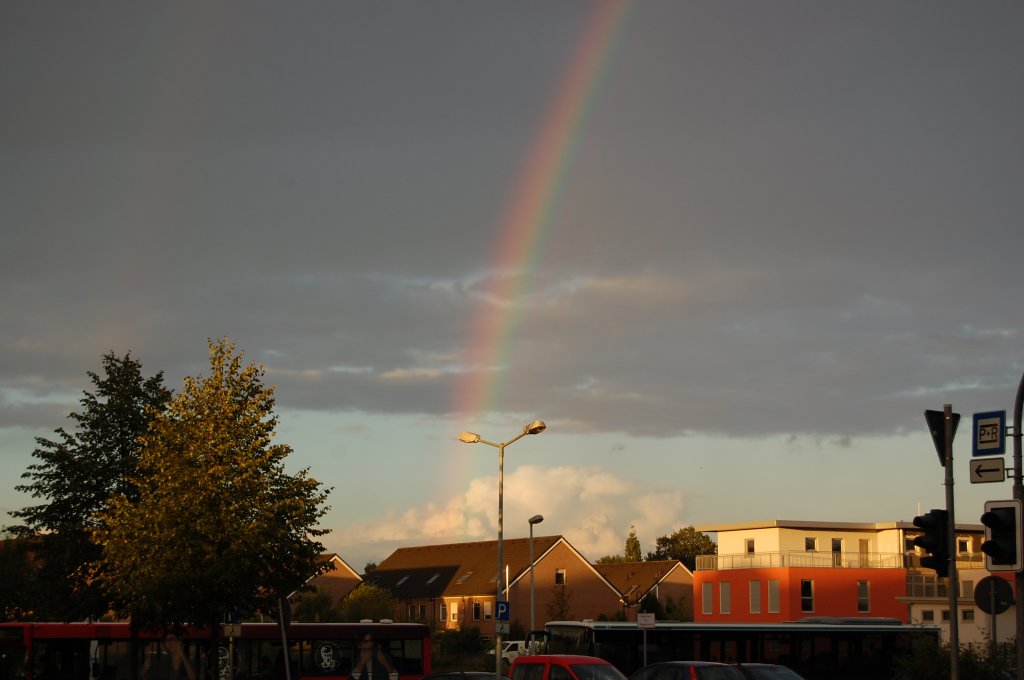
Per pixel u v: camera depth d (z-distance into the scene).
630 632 38.84
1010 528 16.45
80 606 30.78
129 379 32.41
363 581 88.69
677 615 84.88
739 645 39.88
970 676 36.47
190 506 28.42
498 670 33.25
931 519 17.88
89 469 30.72
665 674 23.00
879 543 71.00
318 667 36.56
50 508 30.67
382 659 37.31
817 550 69.81
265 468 30.00
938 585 66.00
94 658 34.19
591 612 86.75
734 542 72.12
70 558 30.50
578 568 87.50
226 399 30.14
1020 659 16.41
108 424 31.61
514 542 92.19
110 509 29.73
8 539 43.72
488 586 85.31
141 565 28.14
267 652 36.12
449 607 87.81
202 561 28.34
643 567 98.12
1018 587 16.58
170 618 28.61
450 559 95.06
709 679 22.33
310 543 30.45
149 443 29.86
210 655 29.80
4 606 44.62
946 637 62.94
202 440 29.38
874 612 66.44
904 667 38.31
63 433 31.47
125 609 30.70
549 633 39.72
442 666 60.00
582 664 23.33
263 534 28.72
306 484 30.30
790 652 40.41
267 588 30.00
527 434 36.28
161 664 34.62
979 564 67.25
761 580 67.12
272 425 30.59
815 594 65.94
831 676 40.56
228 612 30.17
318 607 68.81
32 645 33.91
